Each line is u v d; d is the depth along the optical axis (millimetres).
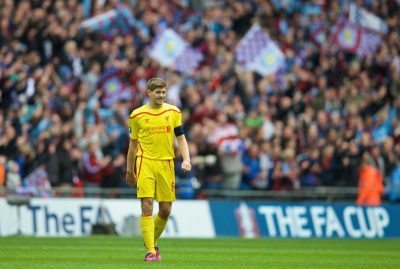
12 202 48781
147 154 27109
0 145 50844
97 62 59625
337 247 40500
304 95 66500
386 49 75062
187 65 63656
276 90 66562
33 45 58906
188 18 70625
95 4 66000
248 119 60250
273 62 66875
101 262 26156
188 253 33062
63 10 60969
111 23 64500
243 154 56812
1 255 29125
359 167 58875
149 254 26766
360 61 73625
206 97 58906
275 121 62938
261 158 56750
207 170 54594
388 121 67562
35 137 53062
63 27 60156
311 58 72062
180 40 63500
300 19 73875
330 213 56312
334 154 58656
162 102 27281
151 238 26906
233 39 68875
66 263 25484
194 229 52781
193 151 54156
